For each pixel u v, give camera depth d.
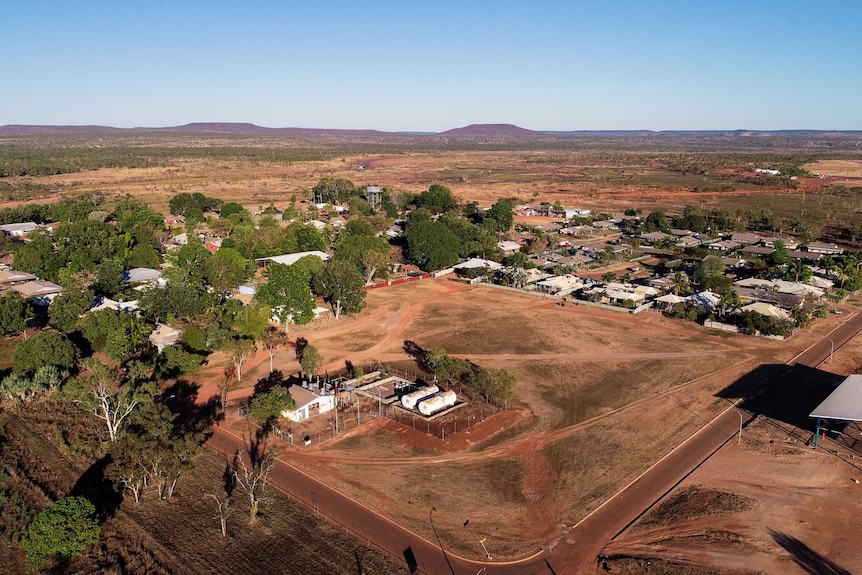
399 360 83.69
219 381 75.44
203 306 92.75
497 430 62.94
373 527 47.19
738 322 97.69
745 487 52.34
